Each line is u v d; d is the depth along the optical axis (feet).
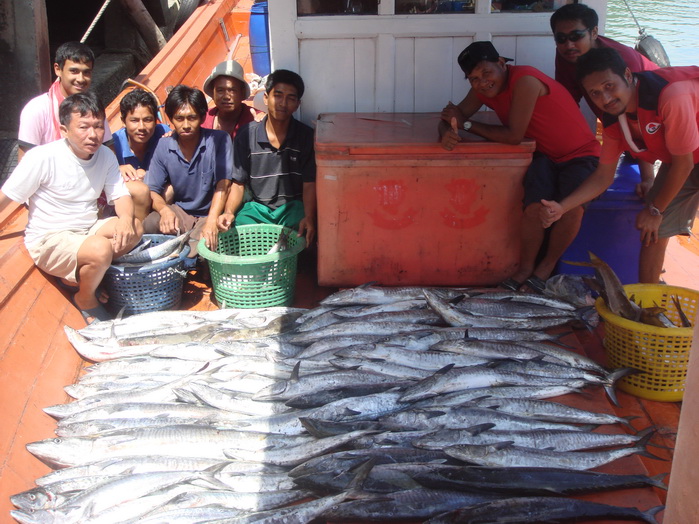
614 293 12.74
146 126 17.04
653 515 9.48
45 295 14.42
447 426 11.36
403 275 16.21
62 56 15.60
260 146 16.90
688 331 11.96
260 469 10.74
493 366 12.59
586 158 14.98
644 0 52.65
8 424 11.27
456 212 15.56
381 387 12.43
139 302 15.49
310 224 16.94
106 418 11.97
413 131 16.02
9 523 9.99
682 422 6.82
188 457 11.06
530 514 9.43
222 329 14.40
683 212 14.35
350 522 9.77
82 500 10.12
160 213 16.74
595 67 12.27
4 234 15.25
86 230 15.14
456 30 17.39
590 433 11.08
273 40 17.62
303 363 13.07
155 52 34.68
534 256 15.60
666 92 12.07
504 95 14.89
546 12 17.24
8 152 22.81
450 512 9.41
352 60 17.83
